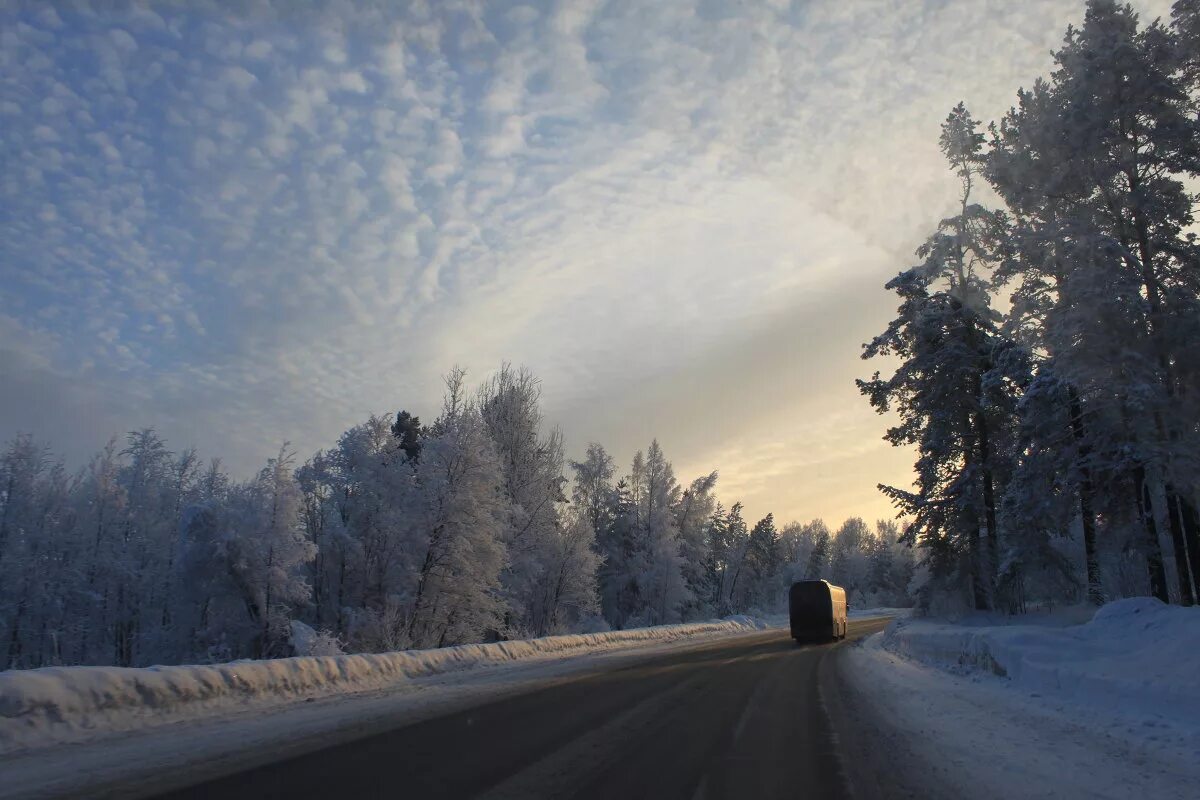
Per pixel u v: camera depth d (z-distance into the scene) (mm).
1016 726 9453
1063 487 24609
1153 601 13531
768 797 6277
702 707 12281
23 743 8359
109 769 7312
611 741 9023
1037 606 31344
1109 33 18969
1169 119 18453
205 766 7465
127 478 45938
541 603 44156
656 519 62094
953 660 17688
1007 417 30688
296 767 7414
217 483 47781
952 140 28625
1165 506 21938
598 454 66188
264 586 29656
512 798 6211
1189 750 7246
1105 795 6102
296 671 13812
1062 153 19531
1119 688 9656
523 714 11414
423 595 32969
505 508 35844
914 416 32938
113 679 10023
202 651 32312
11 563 38438
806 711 11781
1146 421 19094
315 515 36875
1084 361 18906
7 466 39844
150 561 45594
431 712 11570
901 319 32969
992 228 23453
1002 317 29312
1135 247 19547
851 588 126688
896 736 9305
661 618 61219
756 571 96812
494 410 43438
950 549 32062
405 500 33594
